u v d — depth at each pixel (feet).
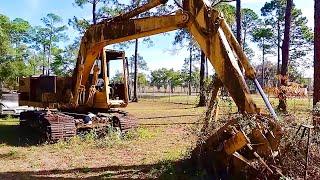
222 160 22.07
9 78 125.80
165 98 154.51
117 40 33.86
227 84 23.06
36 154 32.71
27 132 45.32
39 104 43.11
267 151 20.16
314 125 21.18
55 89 41.83
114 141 36.91
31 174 26.11
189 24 25.88
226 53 23.17
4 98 63.10
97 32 35.65
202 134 23.97
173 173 24.26
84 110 42.42
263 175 20.18
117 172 26.18
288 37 70.54
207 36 24.25
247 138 19.79
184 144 36.29
